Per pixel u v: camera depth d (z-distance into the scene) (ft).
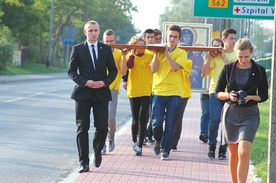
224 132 29.25
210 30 59.06
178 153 43.50
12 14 208.74
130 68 40.52
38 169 36.86
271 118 26.58
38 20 214.48
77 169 36.91
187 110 81.15
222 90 29.58
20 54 225.56
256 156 41.37
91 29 34.94
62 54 303.68
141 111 41.29
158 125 40.22
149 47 38.83
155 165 38.32
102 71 35.17
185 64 39.09
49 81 170.09
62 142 47.80
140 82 41.06
